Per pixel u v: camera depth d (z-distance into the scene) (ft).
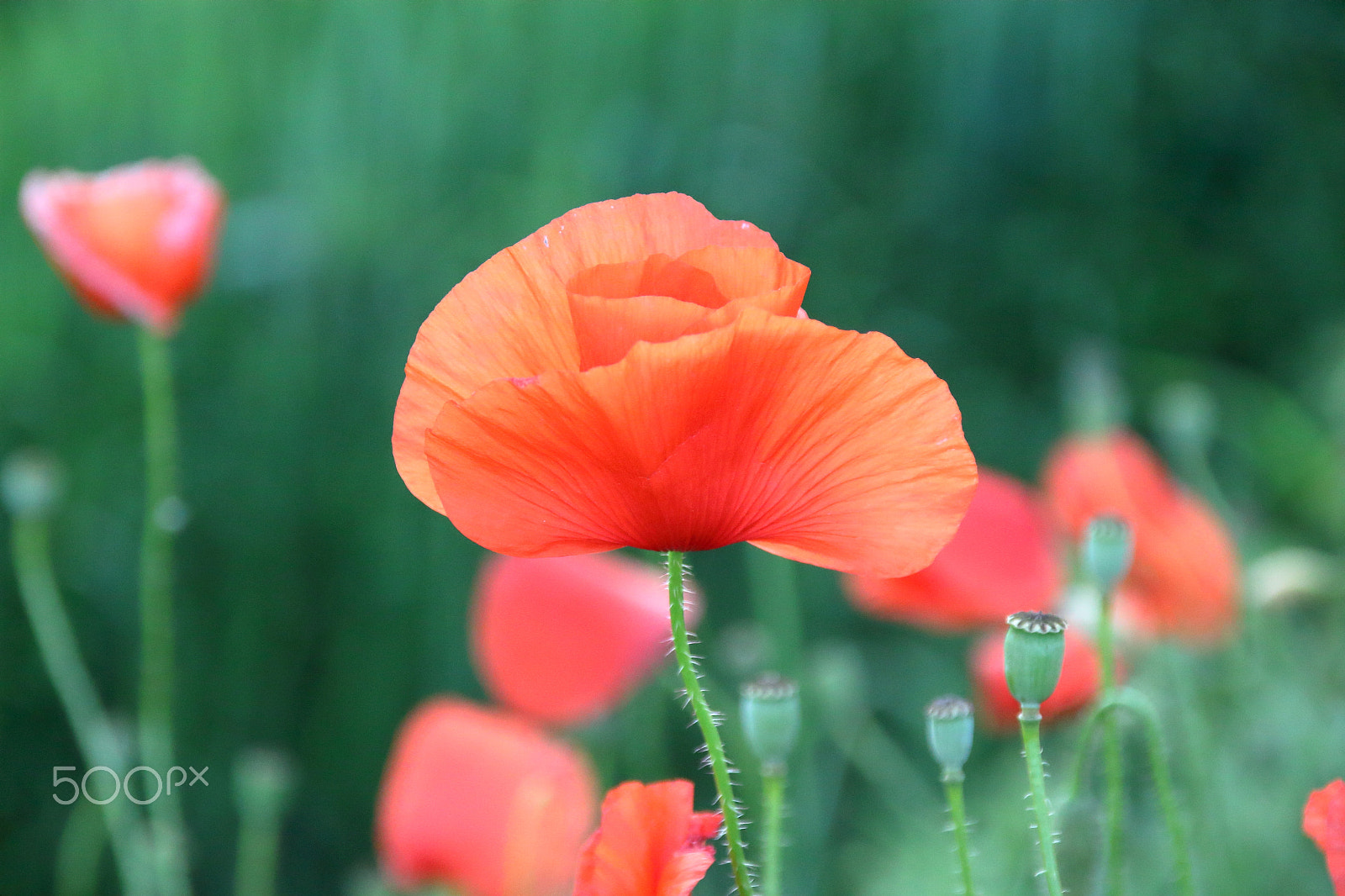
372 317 9.68
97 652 8.39
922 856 5.04
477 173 10.43
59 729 7.98
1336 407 8.20
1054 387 10.60
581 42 10.91
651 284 2.66
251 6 10.91
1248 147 11.86
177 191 4.24
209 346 9.48
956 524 2.66
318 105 10.42
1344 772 4.34
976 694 4.52
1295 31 11.93
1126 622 3.77
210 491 8.82
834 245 10.70
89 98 10.63
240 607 8.52
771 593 6.40
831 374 2.64
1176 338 11.21
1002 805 4.76
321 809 8.08
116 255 4.05
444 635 8.25
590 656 4.21
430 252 9.86
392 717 8.20
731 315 2.62
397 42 10.53
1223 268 11.42
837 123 11.18
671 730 6.87
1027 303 10.94
